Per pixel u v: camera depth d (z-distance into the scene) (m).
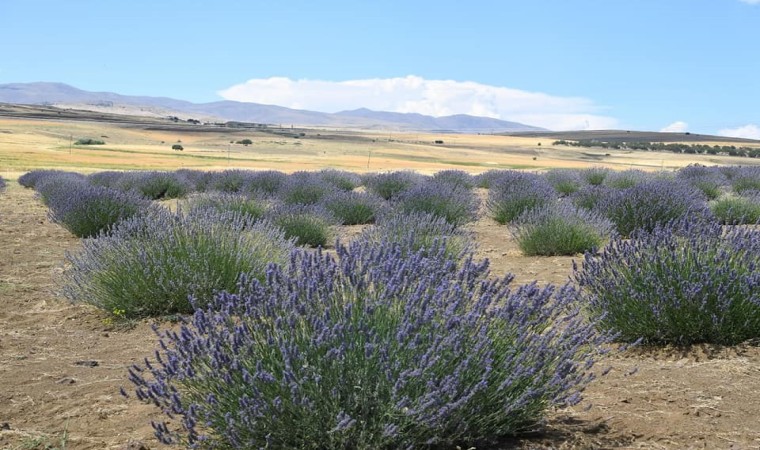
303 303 3.58
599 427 3.98
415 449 3.38
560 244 11.07
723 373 5.03
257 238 7.82
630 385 4.79
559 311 4.34
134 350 5.94
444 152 181.12
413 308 3.61
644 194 13.07
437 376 3.36
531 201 16.09
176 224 7.73
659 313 5.62
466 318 3.57
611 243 6.35
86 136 178.38
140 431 4.02
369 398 3.28
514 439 3.75
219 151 133.12
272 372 3.34
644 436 3.85
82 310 7.50
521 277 8.99
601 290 5.93
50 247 12.23
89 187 15.28
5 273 9.65
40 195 22.88
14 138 135.62
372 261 4.22
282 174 25.73
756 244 6.16
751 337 5.77
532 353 3.67
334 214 16.14
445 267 4.33
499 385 3.52
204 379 3.48
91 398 4.66
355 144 198.88
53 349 5.98
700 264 5.93
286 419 3.24
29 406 4.53
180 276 7.05
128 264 7.12
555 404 3.74
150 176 24.89
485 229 15.44
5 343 6.17
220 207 14.08
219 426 3.36
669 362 5.37
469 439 3.48
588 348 4.32
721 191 21.75
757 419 4.11
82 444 3.85
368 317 3.55
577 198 16.52
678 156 187.62
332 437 3.23
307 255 4.21
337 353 3.21
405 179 23.20
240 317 3.77
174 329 6.52
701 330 5.73
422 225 9.29
